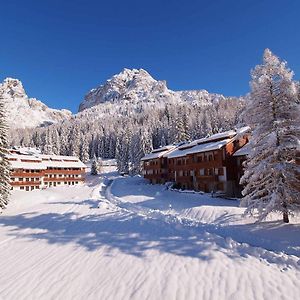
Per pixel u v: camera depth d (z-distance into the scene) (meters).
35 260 14.75
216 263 12.09
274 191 18.59
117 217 23.56
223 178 44.56
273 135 18.47
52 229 21.23
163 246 14.74
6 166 34.47
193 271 11.52
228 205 33.81
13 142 171.12
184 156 54.91
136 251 14.41
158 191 53.22
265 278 10.55
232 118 107.19
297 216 18.94
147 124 155.88
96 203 35.97
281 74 19.22
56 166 88.12
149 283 10.91
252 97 19.95
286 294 9.41
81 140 143.12
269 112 19.50
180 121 80.06
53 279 12.14
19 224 24.08
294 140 18.34
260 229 18.98
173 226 18.73
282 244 15.72
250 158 20.03
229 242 14.53
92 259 14.00
